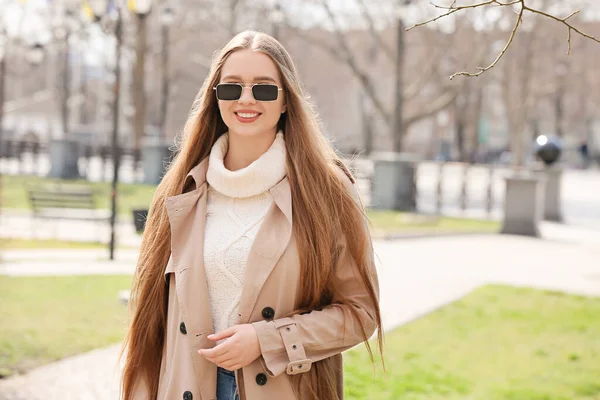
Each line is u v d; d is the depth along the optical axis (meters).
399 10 20.75
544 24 26.78
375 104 27.88
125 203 18.31
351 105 58.38
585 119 60.59
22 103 52.03
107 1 11.38
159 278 2.33
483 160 52.56
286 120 2.37
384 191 20.16
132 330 2.37
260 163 2.26
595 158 56.34
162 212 2.36
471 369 5.29
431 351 5.75
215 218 2.31
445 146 61.84
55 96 49.38
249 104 2.27
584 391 4.81
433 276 9.53
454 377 5.06
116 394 4.50
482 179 34.38
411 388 4.78
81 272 9.03
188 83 50.50
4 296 7.29
